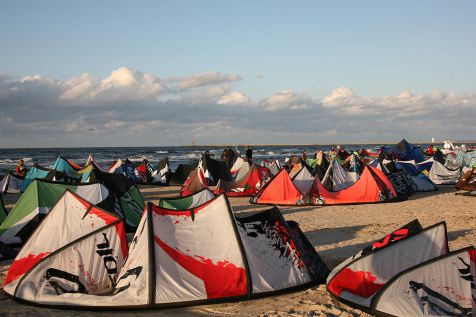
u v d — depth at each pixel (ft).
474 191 65.10
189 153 329.93
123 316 20.71
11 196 74.74
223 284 22.68
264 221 25.86
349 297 22.38
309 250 27.12
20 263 26.96
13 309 21.81
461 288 20.07
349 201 59.41
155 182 95.96
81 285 23.52
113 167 94.32
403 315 19.44
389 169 70.13
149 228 22.98
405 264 22.44
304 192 60.44
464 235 38.68
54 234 27.66
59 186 39.40
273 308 21.83
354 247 34.99
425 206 56.18
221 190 70.03
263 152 328.29
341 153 102.37
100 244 24.53
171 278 22.03
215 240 23.95
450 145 140.05
